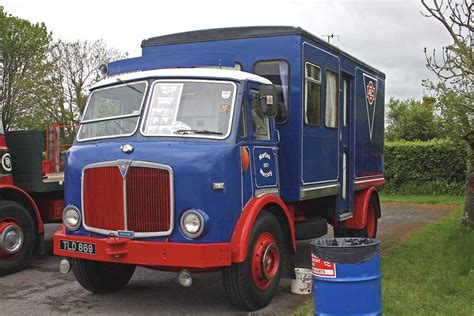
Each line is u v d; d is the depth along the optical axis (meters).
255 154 6.04
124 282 6.94
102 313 5.93
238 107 5.79
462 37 7.13
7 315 5.90
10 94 22.67
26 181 8.59
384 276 7.01
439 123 8.46
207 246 5.27
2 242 7.77
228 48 7.39
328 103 8.03
